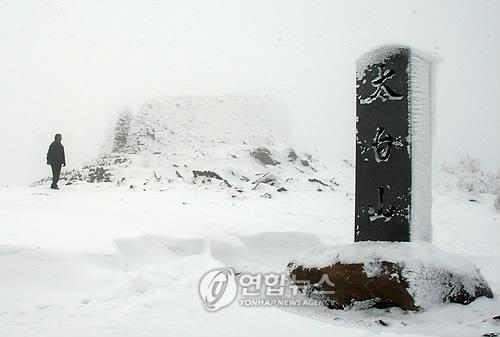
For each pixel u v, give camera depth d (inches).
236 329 232.5
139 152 1007.0
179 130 1037.2
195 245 393.1
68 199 612.1
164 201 614.9
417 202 312.0
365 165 320.8
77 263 323.6
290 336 224.1
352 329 236.8
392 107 314.8
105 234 393.1
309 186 780.0
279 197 693.3
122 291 286.0
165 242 391.2
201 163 853.2
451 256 295.3
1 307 253.9
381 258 277.9
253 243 418.6
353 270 278.5
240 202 638.5
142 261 355.9
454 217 586.9
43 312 247.6
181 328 230.1
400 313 261.4
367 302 271.9
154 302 266.4
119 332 220.2
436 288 270.1
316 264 297.7
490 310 265.9
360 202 320.5
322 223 512.1
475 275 288.5
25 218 451.8
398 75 314.5
